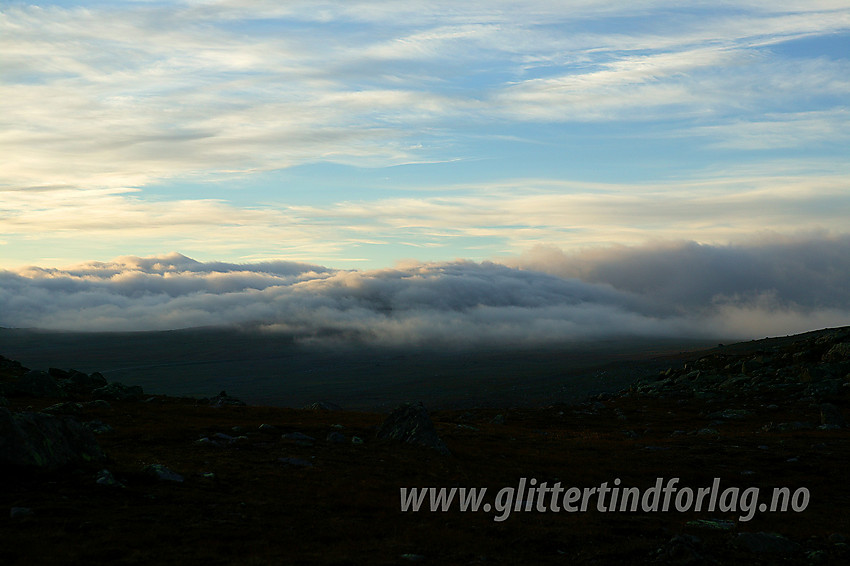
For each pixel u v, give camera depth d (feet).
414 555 76.54
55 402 216.33
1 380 262.06
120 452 130.21
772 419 274.57
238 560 70.03
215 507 93.61
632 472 152.35
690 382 417.08
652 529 97.86
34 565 63.57
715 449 188.34
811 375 350.84
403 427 172.65
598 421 292.81
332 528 88.58
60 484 93.86
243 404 276.21
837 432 223.71
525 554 81.71
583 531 94.63
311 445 155.74
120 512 85.20
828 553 85.40
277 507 97.55
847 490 137.28
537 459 163.32
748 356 445.78
